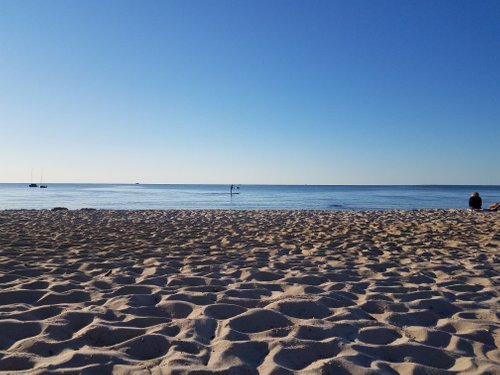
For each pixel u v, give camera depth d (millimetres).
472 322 3123
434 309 3496
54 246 6949
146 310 3326
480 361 2447
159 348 2566
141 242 7578
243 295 3826
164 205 30938
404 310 3457
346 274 4820
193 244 7379
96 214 14477
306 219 12453
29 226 10039
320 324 2998
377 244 7410
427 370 2324
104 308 3303
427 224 10664
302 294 3865
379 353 2568
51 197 43000
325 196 53875
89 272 4895
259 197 48500
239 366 2312
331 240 7961
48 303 3555
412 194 65812
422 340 2797
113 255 6125
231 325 2977
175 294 3746
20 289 3842
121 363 2320
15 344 2586
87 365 2271
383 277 4734
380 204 34125
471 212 15250
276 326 3021
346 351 2553
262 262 5609
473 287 4242
